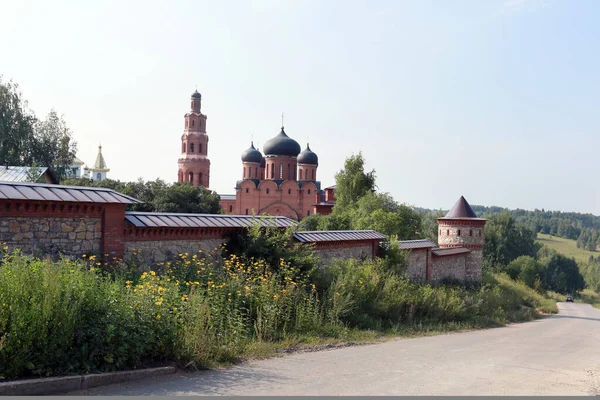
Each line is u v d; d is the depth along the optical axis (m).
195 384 8.54
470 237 42.09
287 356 11.55
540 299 50.88
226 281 14.34
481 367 11.28
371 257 25.08
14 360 7.82
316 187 85.62
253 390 8.22
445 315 22.28
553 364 12.36
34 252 12.23
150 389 8.12
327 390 8.38
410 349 13.75
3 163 49.72
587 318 35.28
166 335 9.72
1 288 8.14
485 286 40.47
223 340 11.30
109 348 8.78
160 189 63.22
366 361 11.37
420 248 31.80
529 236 96.00
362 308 18.22
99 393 7.80
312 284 17.02
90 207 13.38
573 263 107.56
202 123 90.94
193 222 16.20
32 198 12.07
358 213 44.16
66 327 8.35
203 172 90.25
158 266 15.03
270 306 13.71
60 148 55.75
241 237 17.59
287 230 18.64
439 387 8.95
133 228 14.43
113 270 13.42
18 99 51.53
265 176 87.88
